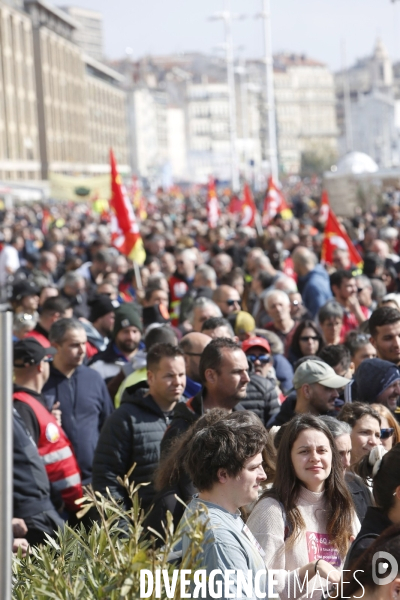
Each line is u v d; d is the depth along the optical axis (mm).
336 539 11641
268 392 19938
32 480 16109
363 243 50531
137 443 16609
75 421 20062
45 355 18016
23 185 171375
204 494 10562
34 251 63562
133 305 28312
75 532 10320
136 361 21641
